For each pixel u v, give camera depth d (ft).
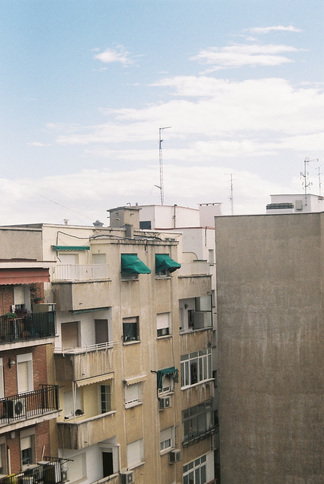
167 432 160.45
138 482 146.30
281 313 161.17
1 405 114.01
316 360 159.12
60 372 128.88
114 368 140.26
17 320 116.78
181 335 165.58
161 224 217.15
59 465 122.42
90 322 140.67
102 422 135.64
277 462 161.79
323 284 158.20
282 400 161.27
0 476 112.27
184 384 166.91
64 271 133.59
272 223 161.89
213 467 179.83
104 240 141.38
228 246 164.96
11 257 124.47
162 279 158.81
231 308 164.86
